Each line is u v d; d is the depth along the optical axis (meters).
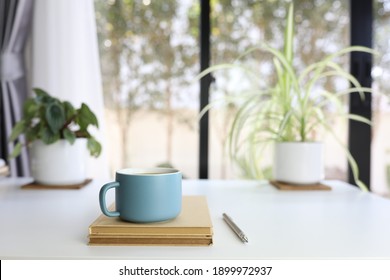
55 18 1.54
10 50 1.56
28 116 1.00
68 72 1.54
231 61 1.65
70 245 0.54
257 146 1.41
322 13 1.65
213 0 1.63
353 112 1.61
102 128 1.63
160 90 1.70
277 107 1.20
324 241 0.57
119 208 0.56
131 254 0.50
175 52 1.69
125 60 1.71
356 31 1.60
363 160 1.61
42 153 1.00
